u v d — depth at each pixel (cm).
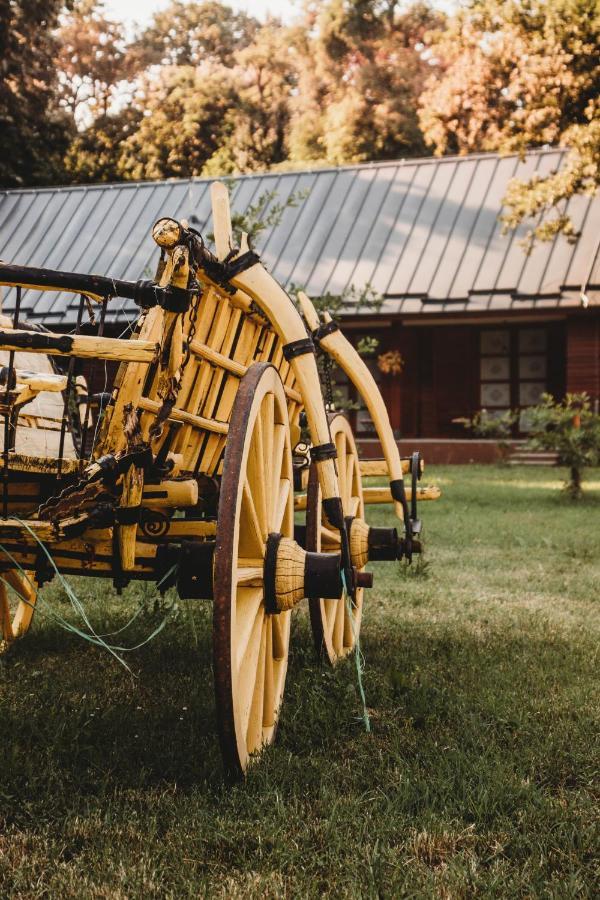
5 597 497
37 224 2695
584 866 271
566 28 1636
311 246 2462
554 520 1142
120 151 4344
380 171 2656
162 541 376
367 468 562
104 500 309
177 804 303
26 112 3256
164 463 334
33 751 345
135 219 2655
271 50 4422
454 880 261
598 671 472
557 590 707
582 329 2242
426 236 2431
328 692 417
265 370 346
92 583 690
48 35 3216
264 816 294
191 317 314
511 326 2470
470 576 766
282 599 343
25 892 255
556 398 2444
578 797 315
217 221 353
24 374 325
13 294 2356
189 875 263
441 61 3812
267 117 4362
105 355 287
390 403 2461
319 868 271
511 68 1750
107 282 291
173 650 500
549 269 2269
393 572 786
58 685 433
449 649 514
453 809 305
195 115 4225
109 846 277
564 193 1802
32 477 344
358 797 315
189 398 347
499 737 373
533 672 466
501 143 1805
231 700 297
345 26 4159
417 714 391
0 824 295
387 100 3747
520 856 279
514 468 2039
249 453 339
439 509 1269
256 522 337
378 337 2464
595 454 1390
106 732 368
